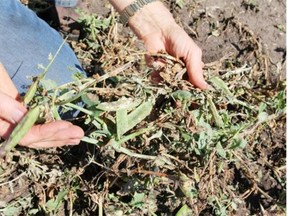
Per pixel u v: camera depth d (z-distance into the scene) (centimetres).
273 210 87
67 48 95
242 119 89
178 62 77
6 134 65
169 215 83
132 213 82
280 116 89
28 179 84
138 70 89
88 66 100
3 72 70
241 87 86
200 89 77
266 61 103
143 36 83
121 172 77
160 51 77
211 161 74
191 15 111
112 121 71
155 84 75
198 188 78
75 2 107
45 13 111
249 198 88
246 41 107
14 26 92
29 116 61
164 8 82
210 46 107
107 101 78
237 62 104
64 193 79
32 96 67
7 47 89
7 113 62
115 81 81
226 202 84
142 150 75
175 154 77
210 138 73
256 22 110
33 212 81
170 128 75
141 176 78
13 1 96
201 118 74
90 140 71
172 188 83
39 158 85
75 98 68
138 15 81
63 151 86
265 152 93
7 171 83
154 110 77
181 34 79
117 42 101
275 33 109
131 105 71
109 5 111
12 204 80
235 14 111
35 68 89
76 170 84
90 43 102
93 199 79
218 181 83
